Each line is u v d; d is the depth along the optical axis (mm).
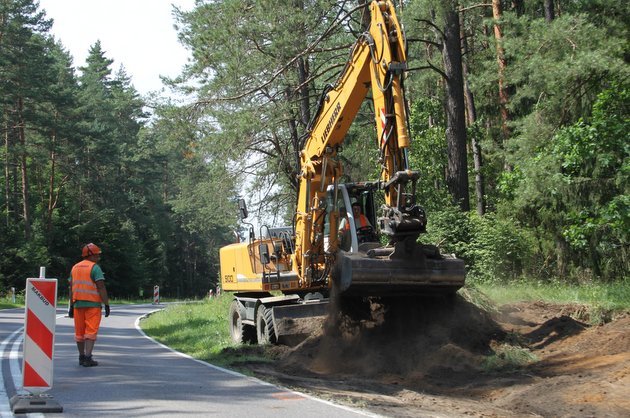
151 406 7469
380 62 12172
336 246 14359
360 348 12438
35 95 49656
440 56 32812
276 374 10438
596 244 19031
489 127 33281
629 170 15922
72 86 63719
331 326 12812
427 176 28078
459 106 23844
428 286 11844
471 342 12172
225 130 26125
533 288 18422
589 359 10516
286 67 25281
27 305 7652
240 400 7887
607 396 8281
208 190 31219
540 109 19625
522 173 19062
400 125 11680
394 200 11703
